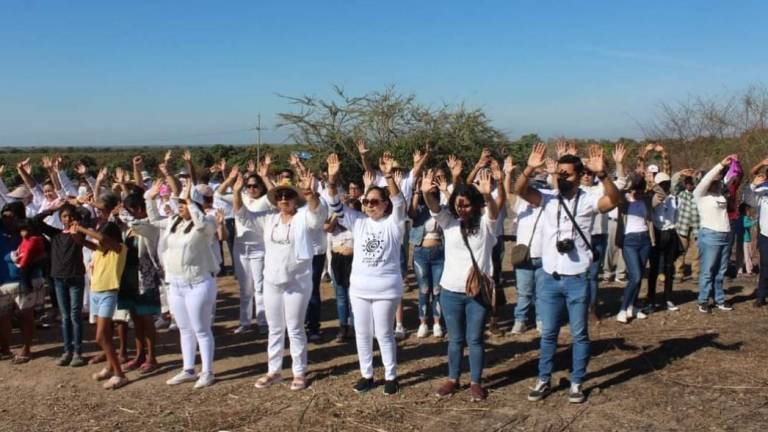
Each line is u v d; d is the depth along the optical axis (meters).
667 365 6.39
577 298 5.41
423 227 7.49
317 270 7.56
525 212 6.86
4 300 6.92
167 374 6.60
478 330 5.58
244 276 8.01
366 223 5.82
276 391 6.04
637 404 5.46
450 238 5.59
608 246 10.25
